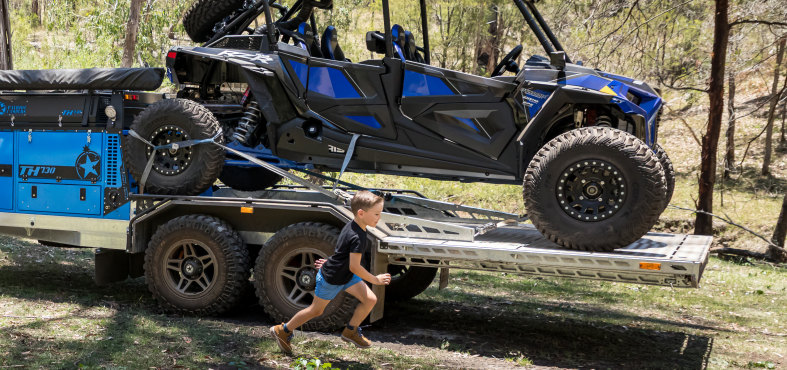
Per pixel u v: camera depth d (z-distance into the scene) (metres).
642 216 4.04
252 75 5.32
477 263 4.43
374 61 5.20
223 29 5.96
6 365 3.37
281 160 5.65
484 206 16.61
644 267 3.93
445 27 17.56
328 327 4.58
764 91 27.33
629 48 14.56
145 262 5.02
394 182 16.52
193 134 5.03
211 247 4.87
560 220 4.23
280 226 4.92
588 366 4.20
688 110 25.86
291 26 5.63
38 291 5.52
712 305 6.84
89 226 5.38
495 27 17.58
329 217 4.79
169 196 5.08
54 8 16.83
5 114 5.66
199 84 6.10
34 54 16.47
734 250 13.89
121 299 5.52
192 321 4.74
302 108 5.30
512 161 4.91
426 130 5.07
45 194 5.52
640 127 4.68
